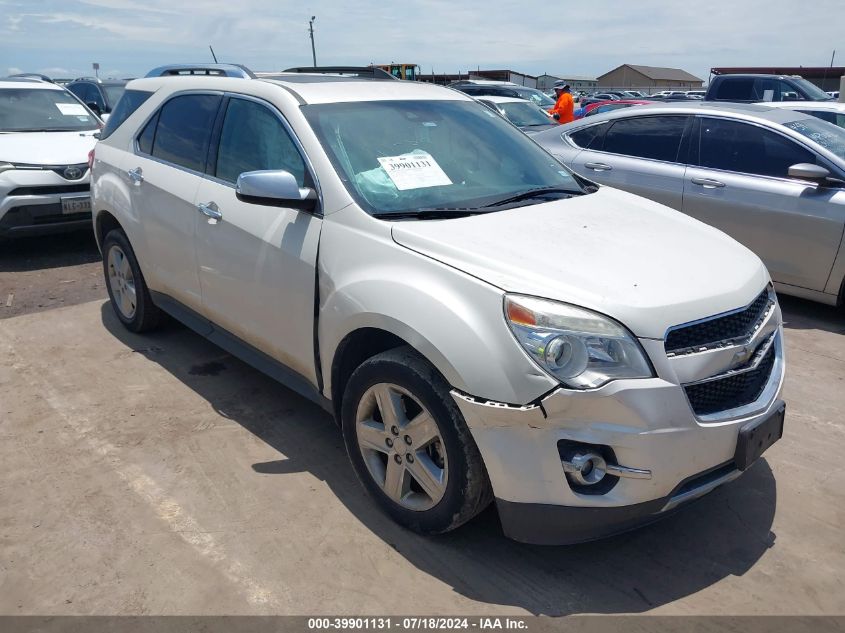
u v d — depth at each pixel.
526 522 2.54
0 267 6.90
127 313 5.05
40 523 3.02
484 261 2.64
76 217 7.11
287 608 2.55
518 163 3.78
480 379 2.46
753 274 2.92
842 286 5.29
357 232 3.00
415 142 3.52
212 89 4.08
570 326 2.40
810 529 3.00
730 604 2.57
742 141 5.76
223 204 3.69
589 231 3.01
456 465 2.61
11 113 7.88
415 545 2.88
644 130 6.35
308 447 3.62
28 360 4.67
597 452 2.40
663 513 2.53
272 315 3.44
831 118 8.84
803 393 4.27
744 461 2.60
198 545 2.88
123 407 4.04
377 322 2.77
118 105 5.04
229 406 4.05
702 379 2.50
